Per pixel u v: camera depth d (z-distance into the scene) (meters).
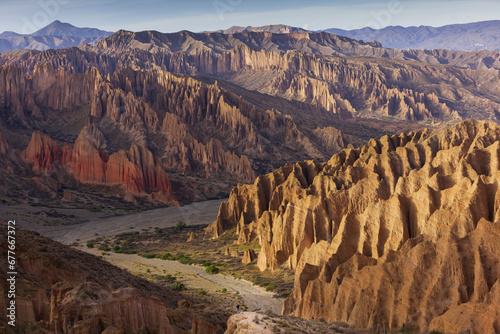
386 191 93.50
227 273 91.00
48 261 51.25
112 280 58.84
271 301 72.88
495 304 44.22
